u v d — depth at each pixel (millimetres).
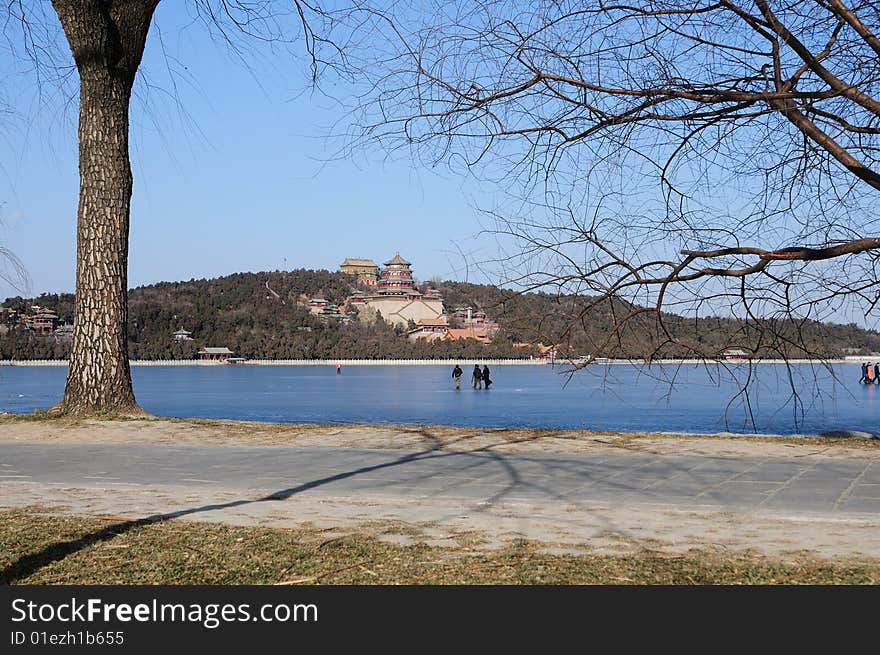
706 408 42406
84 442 14750
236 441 14773
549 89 7246
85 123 17562
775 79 7305
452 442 14367
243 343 156875
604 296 7578
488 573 6199
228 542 7156
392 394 63594
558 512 8469
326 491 9773
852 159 7207
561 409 43625
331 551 6824
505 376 105938
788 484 10078
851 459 12195
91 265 17828
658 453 12906
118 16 17156
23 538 7309
